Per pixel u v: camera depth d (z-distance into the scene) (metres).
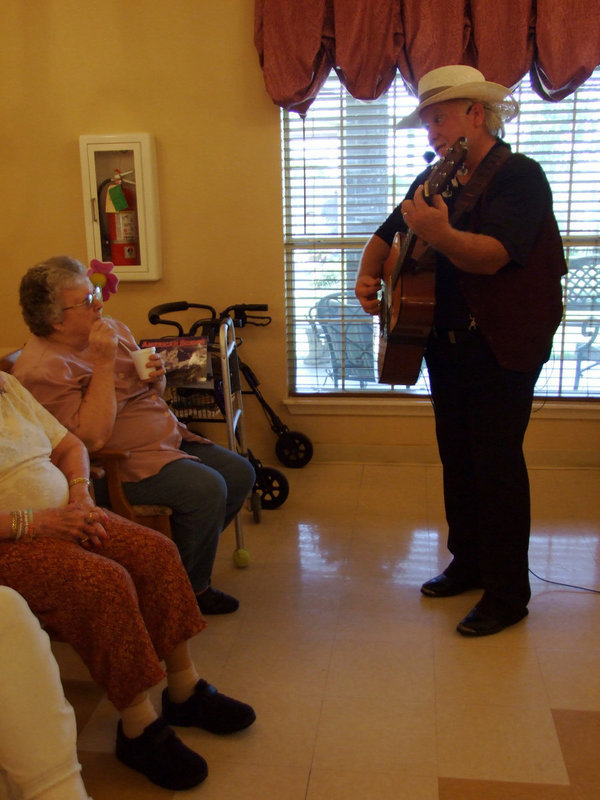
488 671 2.01
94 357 1.99
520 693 1.91
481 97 1.95
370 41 3.07
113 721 1.85
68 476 1.84
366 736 1.77
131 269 3.47
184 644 1.75
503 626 2.20
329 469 3.63
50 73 3.40
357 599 2.41
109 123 3.43
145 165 3.36
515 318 1.97
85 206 3.41
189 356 2.62
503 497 2.12
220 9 3.28
